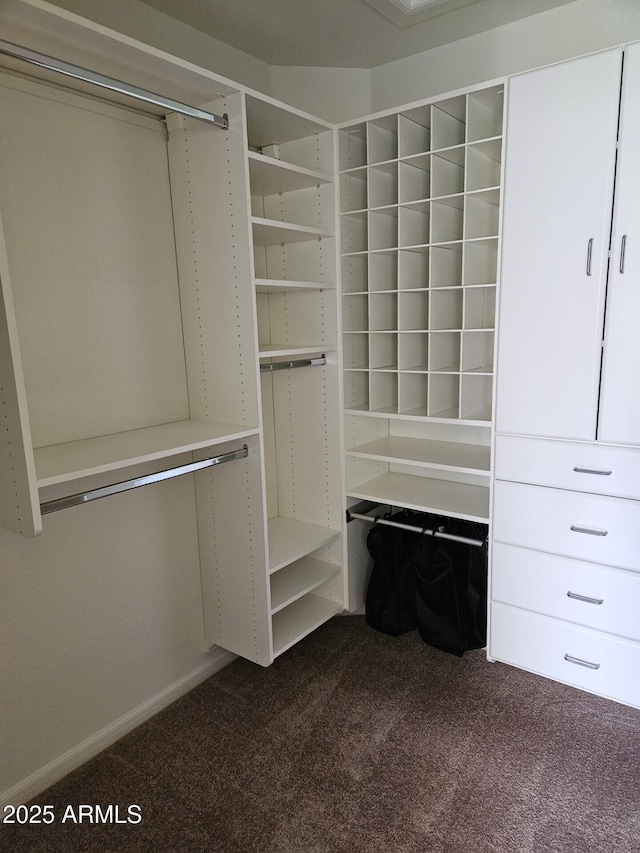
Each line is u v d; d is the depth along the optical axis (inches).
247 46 87.5
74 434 69.4
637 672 75.3
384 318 93.7
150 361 77.6
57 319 66.5
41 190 63.4
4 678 64.3
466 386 84.4
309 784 67.9
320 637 98.7
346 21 80.4
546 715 78.2
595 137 67.6
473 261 83.2
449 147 77.5
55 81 62.6
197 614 88.3
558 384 75.0
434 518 97.5
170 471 67.5
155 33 76.0
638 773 67.8
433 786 67.0
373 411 92.1
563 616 80.2
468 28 84.5
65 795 67.6
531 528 80.7
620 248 68.1
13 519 54.2
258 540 79.2
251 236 71.2
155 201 76.0
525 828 61.1
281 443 104.0
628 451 71.6
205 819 63.7
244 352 75.2
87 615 72.2
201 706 82.7
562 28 80.0
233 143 69.8
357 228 93.6
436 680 86.4
